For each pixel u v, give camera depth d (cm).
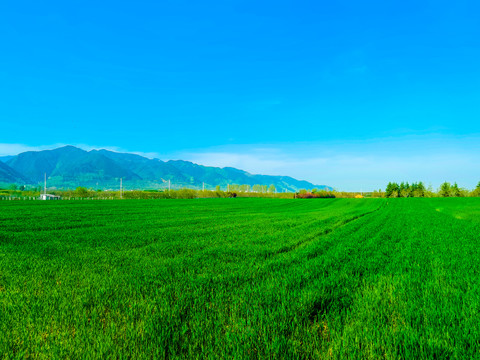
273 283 620
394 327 412
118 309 463
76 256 965
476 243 1296
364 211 4109
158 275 705
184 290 581
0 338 372
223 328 402
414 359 327
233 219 2691
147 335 377
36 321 424
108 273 725
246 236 1512
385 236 1552
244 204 6569
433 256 973
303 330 399
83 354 332
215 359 326
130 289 577
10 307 478
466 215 3419
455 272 735
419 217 3052
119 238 1430
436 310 462
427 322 420
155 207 4803
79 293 557
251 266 815
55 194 12812
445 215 3362
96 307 479
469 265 827
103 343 351
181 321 427
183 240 1368
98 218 2709
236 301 502
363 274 730
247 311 465
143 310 464
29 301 505
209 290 581
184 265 830
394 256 978
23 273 721
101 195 12100
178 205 5656
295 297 525
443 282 636
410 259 925
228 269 779
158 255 996
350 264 845
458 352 338
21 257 942
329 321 428
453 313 450
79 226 2042
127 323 407
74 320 425
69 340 362
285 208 5344
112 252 1048
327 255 986
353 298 536
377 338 366
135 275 702
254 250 1080
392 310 471
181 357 329
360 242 1341
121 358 324
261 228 1927
